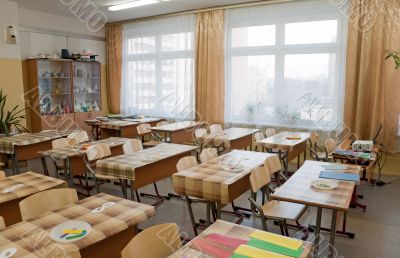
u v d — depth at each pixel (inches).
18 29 238.4
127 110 314.0
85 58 286.8
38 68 265.1
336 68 213.0
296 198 87.5
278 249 59.3
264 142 177.3
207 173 113.3
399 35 188.4
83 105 300.7
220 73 250.2
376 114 197.2
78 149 152.2
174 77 278.5
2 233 65.6
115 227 68.1
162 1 231.6
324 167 118.6
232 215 141.5
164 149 155.8
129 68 307.3
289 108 231.3
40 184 99.6
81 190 174.9
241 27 243.6
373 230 127.8
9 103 236.4
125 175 123.1
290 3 223.1
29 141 173.2
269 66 236.4
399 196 165.5
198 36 257.0
